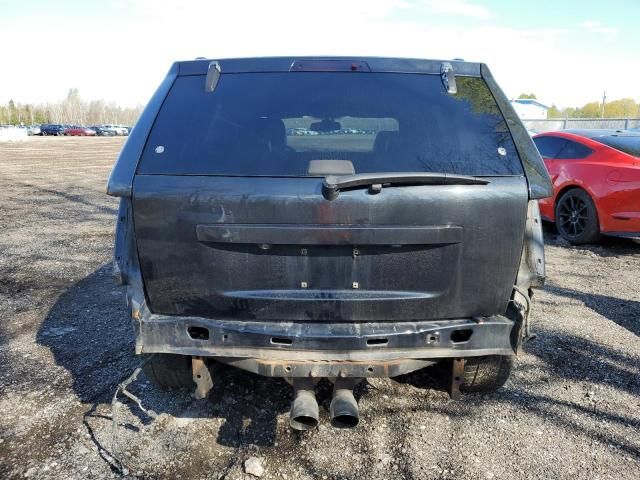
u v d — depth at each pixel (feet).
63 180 53.98
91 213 33.76
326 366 7.98
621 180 21.75
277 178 7.92
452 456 8.93
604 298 16.75
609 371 11.89
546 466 8.66
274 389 10.89
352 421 8.05
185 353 8.25
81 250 23.41
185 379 10.28
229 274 8.12
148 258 8.25
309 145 8.55
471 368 9.95
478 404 10.50
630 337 13.70
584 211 23.45
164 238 8.13
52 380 11.41
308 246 7.93
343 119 8.69
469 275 8.14
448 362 9.23
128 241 8.43
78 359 12.43
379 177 7.64
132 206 8.12
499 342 8.32
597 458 8.87
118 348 13.01
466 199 7.86
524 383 11.32
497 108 8.91
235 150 8.26
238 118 8.66
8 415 10.06
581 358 12.50
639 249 23.04
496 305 8.37
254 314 8.21
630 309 15.78
